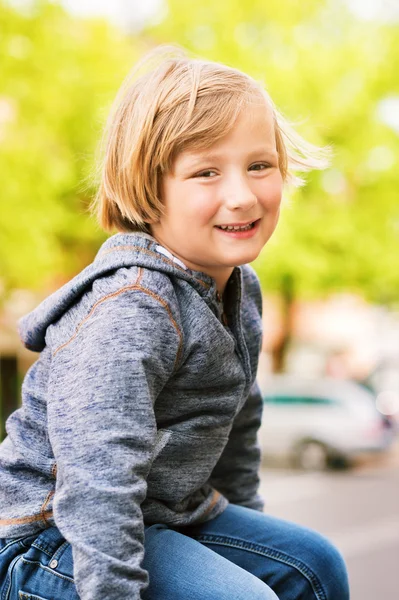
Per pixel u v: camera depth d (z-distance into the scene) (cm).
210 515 167
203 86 148
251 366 175
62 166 1038
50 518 142
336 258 1416
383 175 1401
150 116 148
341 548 647
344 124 1348
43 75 1042
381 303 1642
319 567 161
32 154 1006
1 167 985
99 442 128
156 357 138
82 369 135
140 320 138
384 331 2238
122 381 132
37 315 155
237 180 146
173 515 154
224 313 162
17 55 1031
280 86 1277
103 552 121
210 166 146
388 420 1185
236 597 133
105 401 131
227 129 145
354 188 1434
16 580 141
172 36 1343
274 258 1364
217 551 164
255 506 190
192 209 146
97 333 137
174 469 151
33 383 154
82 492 125
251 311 177
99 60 1098
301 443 1175
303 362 2219
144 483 130
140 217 153
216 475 187
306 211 1392
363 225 1416
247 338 173
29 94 1034
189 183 146
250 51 1306
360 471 1162
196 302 148
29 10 1042
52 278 1248
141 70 168
